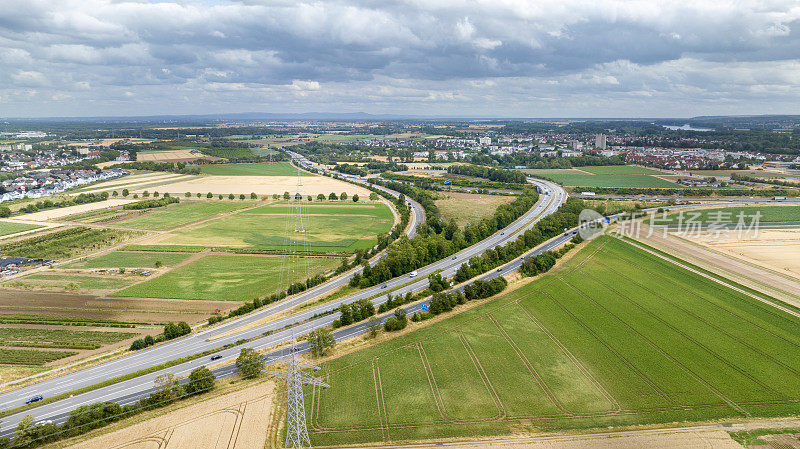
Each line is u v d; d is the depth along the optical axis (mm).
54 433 119938
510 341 168375
